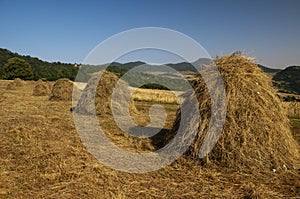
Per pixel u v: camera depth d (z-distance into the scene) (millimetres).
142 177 5910
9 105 16219
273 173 6098
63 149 7297
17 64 53281
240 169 6191
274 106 6949
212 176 5922
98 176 5773
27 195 4887
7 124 10266
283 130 6809
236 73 7039
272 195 5109
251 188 5320
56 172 5809
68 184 5352
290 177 5949
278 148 6512
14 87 31703
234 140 6469
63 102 18578
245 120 6555
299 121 14250
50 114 13180
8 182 5336
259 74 7277
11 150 7145
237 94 6812
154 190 5289
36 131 9156
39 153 6883
